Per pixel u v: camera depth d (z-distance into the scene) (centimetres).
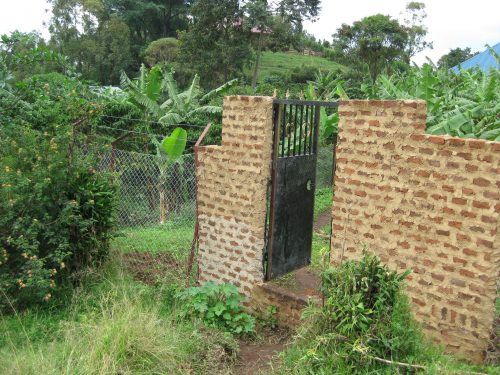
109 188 688
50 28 4347
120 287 612
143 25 5369
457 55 4041
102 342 437
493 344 425
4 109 779
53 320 555
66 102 690
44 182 586
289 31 3719
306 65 4366
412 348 398
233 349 486
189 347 460
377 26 3303
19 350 468
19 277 578
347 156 493
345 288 414
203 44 3541
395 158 456
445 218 430
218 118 1573
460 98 855
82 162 655
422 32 3678
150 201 948
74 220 624
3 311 570
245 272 591
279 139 573
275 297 565
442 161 427
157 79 1368
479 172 406
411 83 1216
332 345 407
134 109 1416
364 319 393
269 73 4494
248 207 577
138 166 885
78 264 648
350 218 497
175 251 769
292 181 600
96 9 4394
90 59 4341
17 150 617
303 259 643
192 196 1008
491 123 695
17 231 581
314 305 484
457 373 375
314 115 631
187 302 566
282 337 539
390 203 465
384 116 460
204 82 3597
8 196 575
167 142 723
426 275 447
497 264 411
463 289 425
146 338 446
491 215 403
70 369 398
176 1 5416
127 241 798
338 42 3556
